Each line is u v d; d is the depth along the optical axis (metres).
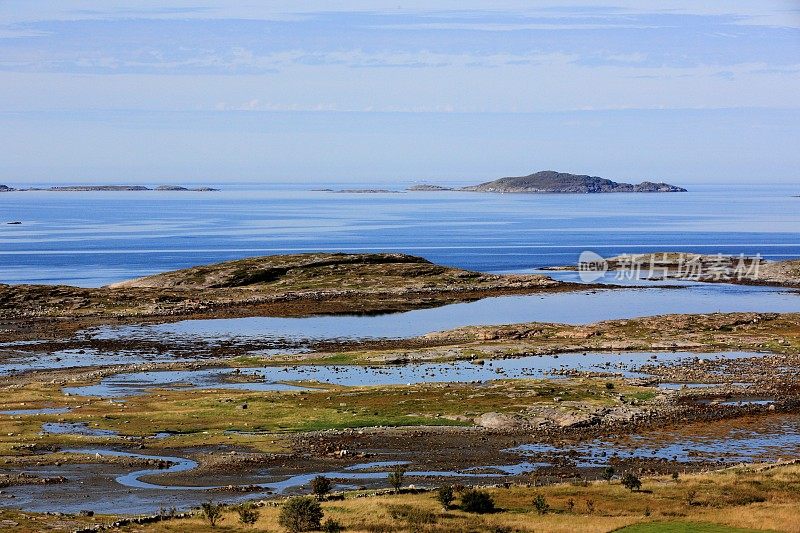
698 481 86.81
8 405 127.94
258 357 171.00
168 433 112.25
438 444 106.56
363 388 139.12
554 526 71.19
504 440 108.38
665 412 121.31
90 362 167.12
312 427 115.06
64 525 73.38
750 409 122.88
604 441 107.62
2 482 89.94
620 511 76.69
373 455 101.88
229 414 121.81
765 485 84.31
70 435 109.75
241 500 84.88
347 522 72.38
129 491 87.81
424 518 73.38
